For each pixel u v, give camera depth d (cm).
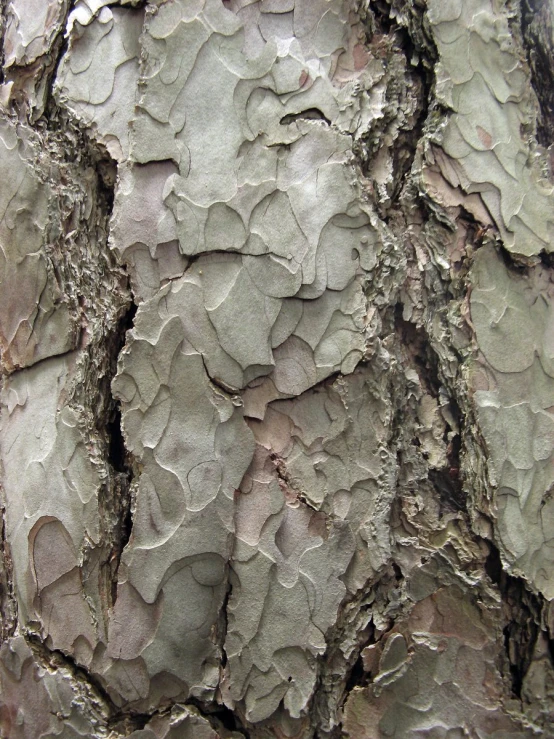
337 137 25
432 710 24
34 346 26
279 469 24
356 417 24
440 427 25
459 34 26
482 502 25
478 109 26
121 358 24
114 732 24
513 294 26
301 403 25
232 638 24
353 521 24
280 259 24
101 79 26
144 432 24
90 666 24
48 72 27
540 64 28
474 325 25
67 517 25
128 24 26
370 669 24
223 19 25
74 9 26
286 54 25
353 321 24
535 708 24
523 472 25
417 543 25
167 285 24
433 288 26
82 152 26
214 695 24
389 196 26
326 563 24
